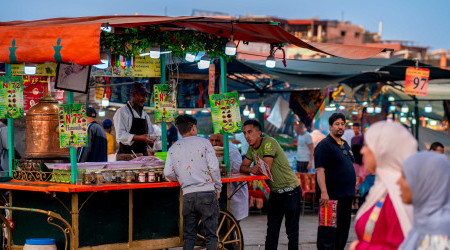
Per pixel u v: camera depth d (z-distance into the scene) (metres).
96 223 6.39
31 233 6.74
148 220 6.77
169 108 8.05
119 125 8.07
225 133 7.42
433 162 3.18
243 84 14.88
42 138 6.70
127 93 11.49
